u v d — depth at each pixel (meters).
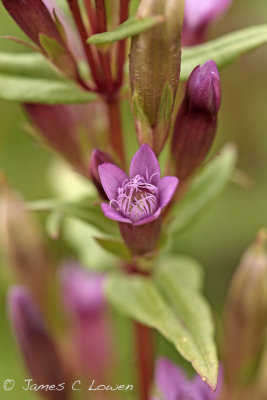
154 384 0.19
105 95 0.17
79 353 0.20
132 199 0.15
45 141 0.18
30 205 0.17
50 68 0.17
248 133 0.27
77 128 0.18
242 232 0.25
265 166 0.27
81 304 0.20
